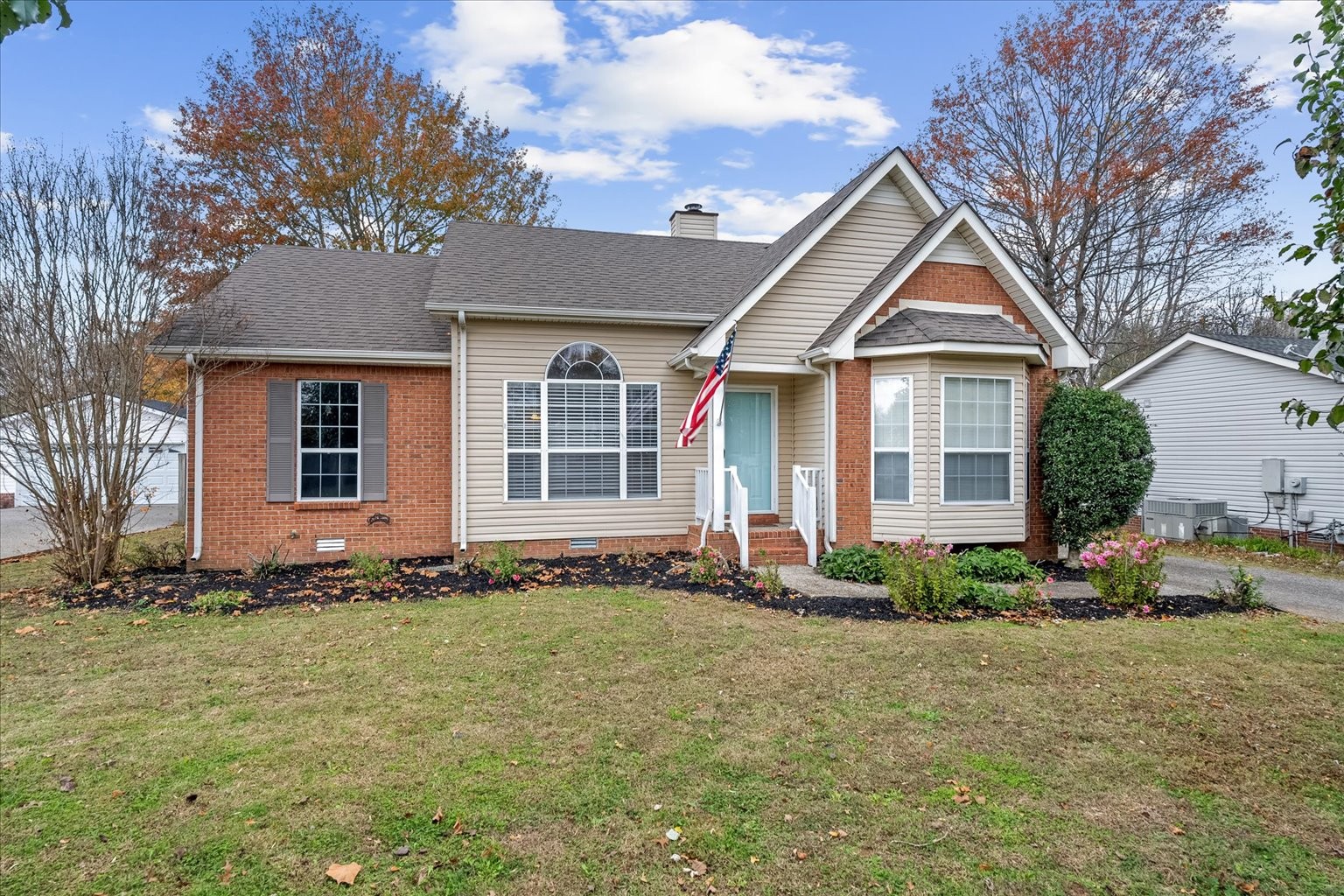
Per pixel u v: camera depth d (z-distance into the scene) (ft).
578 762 14.24
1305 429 52.19
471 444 36.65
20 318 30.37
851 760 14.48
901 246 39.70
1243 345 56.49
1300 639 23.72
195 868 10.79
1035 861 11.20
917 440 34.12
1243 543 50.24
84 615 26.05
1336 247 11.28
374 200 82.02
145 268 32.17
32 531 58.13
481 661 20.52
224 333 35.04
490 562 32.86
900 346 34.04
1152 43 70.03
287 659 20.72
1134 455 34.73
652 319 37.99
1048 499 35.83
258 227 76.02
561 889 10.38
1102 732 15.97
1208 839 11.90
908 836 11.78
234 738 15.31
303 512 36.65
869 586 30.60
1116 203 74.74
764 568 33.91
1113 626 24.84
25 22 7.05
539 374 37.65
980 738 15.60
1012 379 35.01
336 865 10.85
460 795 12.91
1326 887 10.69
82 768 13.93
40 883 10.40
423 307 41.96
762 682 18.79
